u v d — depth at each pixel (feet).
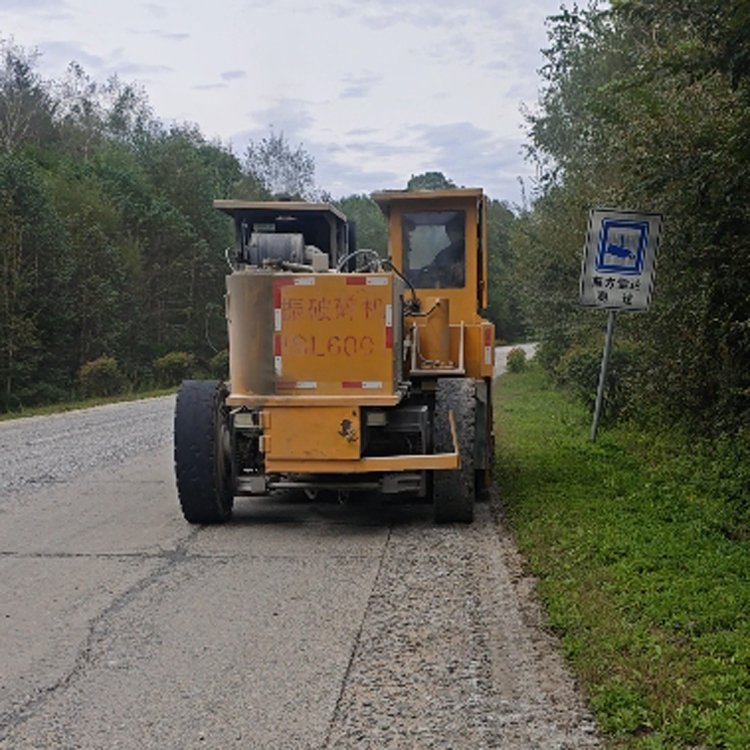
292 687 16.62
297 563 25.07
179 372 150.30
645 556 23.08
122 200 154.61
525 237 87.86
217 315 167.73
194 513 29.71
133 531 29.30
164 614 20.79
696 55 29.25
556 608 19.92
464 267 34.45
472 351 32.86
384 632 19.38
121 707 15.90
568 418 54.75
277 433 28.45
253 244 30.76
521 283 90.84
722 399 35.86
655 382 42.32
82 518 31.40
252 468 30.78
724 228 30.83
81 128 212.84
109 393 125.59
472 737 14.48
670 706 14.71
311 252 30.71
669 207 37.65
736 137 28.35
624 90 33.76
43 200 120.88
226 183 210.79
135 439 56.49
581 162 67.56
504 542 27.02
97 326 133.18
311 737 14.65
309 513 31.99
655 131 34.14
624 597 19.98
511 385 98.94
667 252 39.22
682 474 33.17
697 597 19.65
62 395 119.14
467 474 29.01
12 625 20.21
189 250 163.22
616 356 48.85
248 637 19.22
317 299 28.40
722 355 35.68
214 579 23.57
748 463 30.99
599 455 39.50
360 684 16.70
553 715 15.15
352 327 28.32
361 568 24.45
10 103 190.29
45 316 122.11
